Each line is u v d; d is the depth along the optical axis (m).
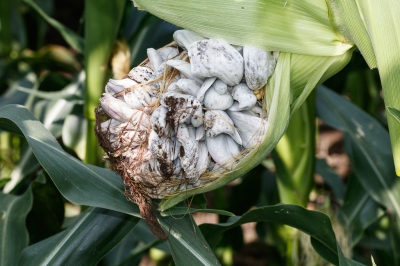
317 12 0.51
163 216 0.59
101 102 0.52
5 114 0.59
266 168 1.14
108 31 0.73
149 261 1.48
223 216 1.04
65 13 2.15
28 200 0.75
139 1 0.52
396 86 0.50
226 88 0.51
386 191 0.82
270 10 0.50
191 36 0.52
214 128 0.50
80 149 0.89
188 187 0.53
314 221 0.63
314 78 0.54
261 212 0.63
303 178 0.79
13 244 0.71
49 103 1.01
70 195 0.57
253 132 0.51
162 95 0.51
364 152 0.86
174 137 0.51
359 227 0.87
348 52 0.54
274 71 0.52
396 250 0.84
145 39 0.90
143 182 0.52
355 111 0.92
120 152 0.52
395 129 0.51
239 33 0.51
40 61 1.20
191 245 0.58
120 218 0.63
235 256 1.48
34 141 0.57
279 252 1.17
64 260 0.60
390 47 0.50
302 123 0.77
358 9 0.51
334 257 0.68
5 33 1.25
